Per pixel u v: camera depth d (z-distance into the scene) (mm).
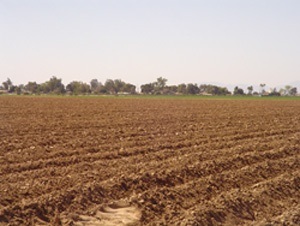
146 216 10781
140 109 42312
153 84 155125
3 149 17281
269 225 10414
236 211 11367
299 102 67188
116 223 10305
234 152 17828
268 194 12703
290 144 20266
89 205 11219
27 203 10625
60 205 10883
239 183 13766
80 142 19406
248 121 31062
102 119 30250
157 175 13523
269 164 15828
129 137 21453
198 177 14172
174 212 11031
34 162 15000
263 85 149625
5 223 9719
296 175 14578
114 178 12945
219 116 34812
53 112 36156
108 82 155250
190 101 68188
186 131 24188
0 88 150250
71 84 150750
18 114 33438
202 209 10984
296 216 11031
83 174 13492
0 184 12234
